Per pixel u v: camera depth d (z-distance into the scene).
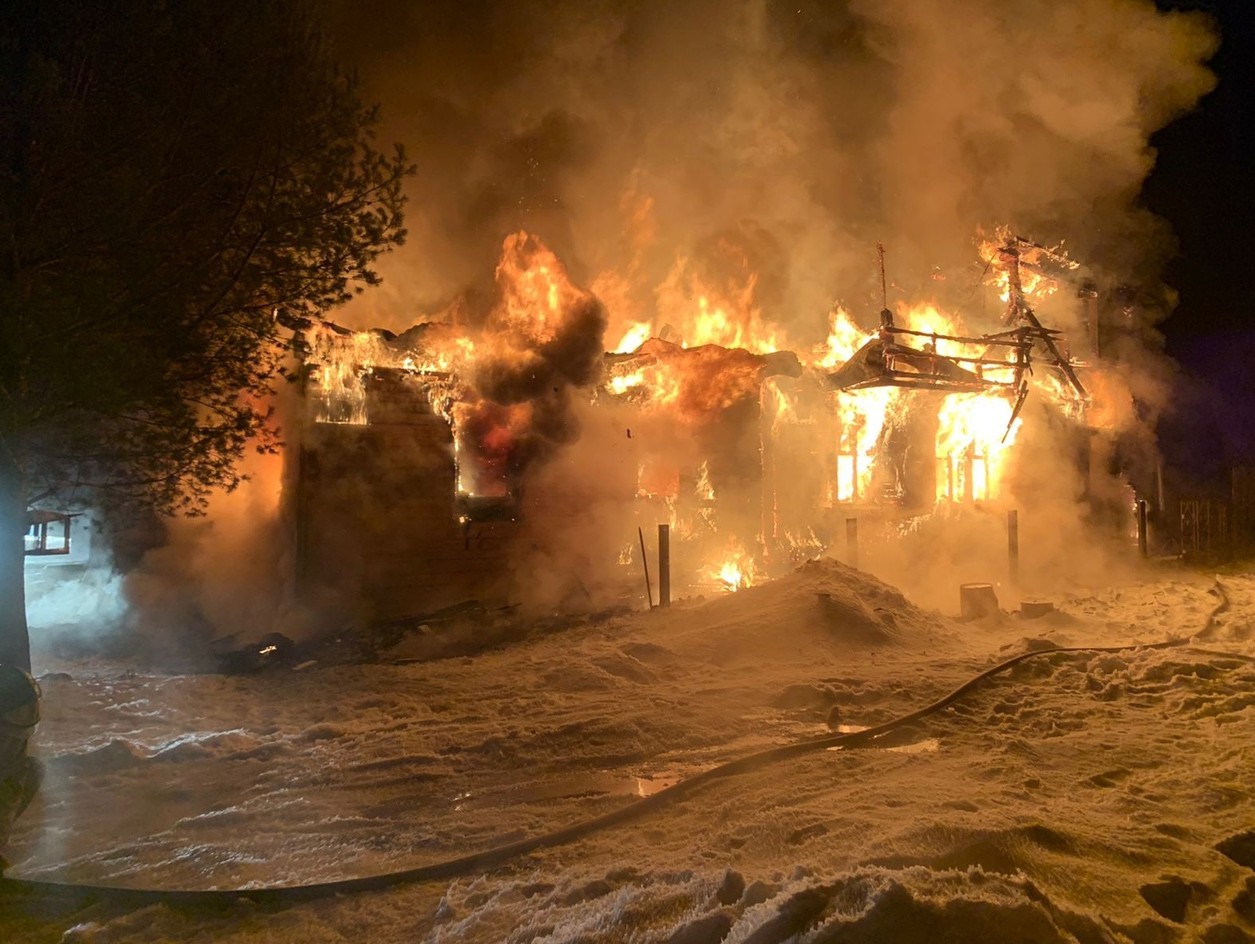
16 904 3.94
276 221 6.96
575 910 3.50
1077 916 3.04
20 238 6.04
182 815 5.18
